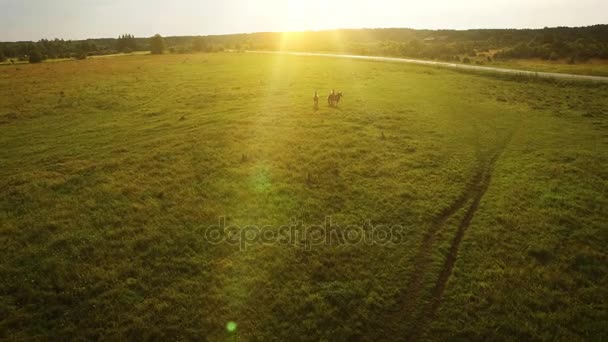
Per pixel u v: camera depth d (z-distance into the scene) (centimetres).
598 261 1428
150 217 1698
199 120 3183
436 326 1148
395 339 1115
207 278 1320
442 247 1509
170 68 7050
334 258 1438
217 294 1248
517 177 2133
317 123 3056
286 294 1257
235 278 1323
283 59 8738
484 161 2384
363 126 3009
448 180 2094
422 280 1341
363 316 1178
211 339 1083
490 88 4716
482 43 12162
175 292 1255
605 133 2894
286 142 2619
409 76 5644
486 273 1357
